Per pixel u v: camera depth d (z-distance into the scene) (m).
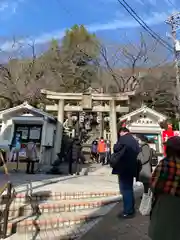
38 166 13.94
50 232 4.98
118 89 30.83
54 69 31.34
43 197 6.43
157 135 20.59
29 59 29.58
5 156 13.57
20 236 4.78
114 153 5.11
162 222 2.37
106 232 4.55
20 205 5.80
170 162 2.48
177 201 2.36
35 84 28.66
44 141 16.39
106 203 6.48
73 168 13.90
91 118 25.23
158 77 29.89
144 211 5.35
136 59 30.83
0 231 4.74
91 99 15.45
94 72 31.92
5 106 28.50
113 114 15.55
